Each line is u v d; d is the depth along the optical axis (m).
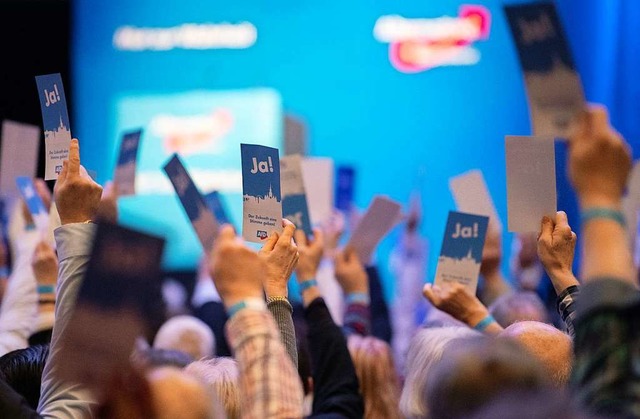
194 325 4.07
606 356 1.40
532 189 2.48
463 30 8.66
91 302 1.48
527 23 1.98
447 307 2.87
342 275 3.65
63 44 9.01
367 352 3.07
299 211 3.17
